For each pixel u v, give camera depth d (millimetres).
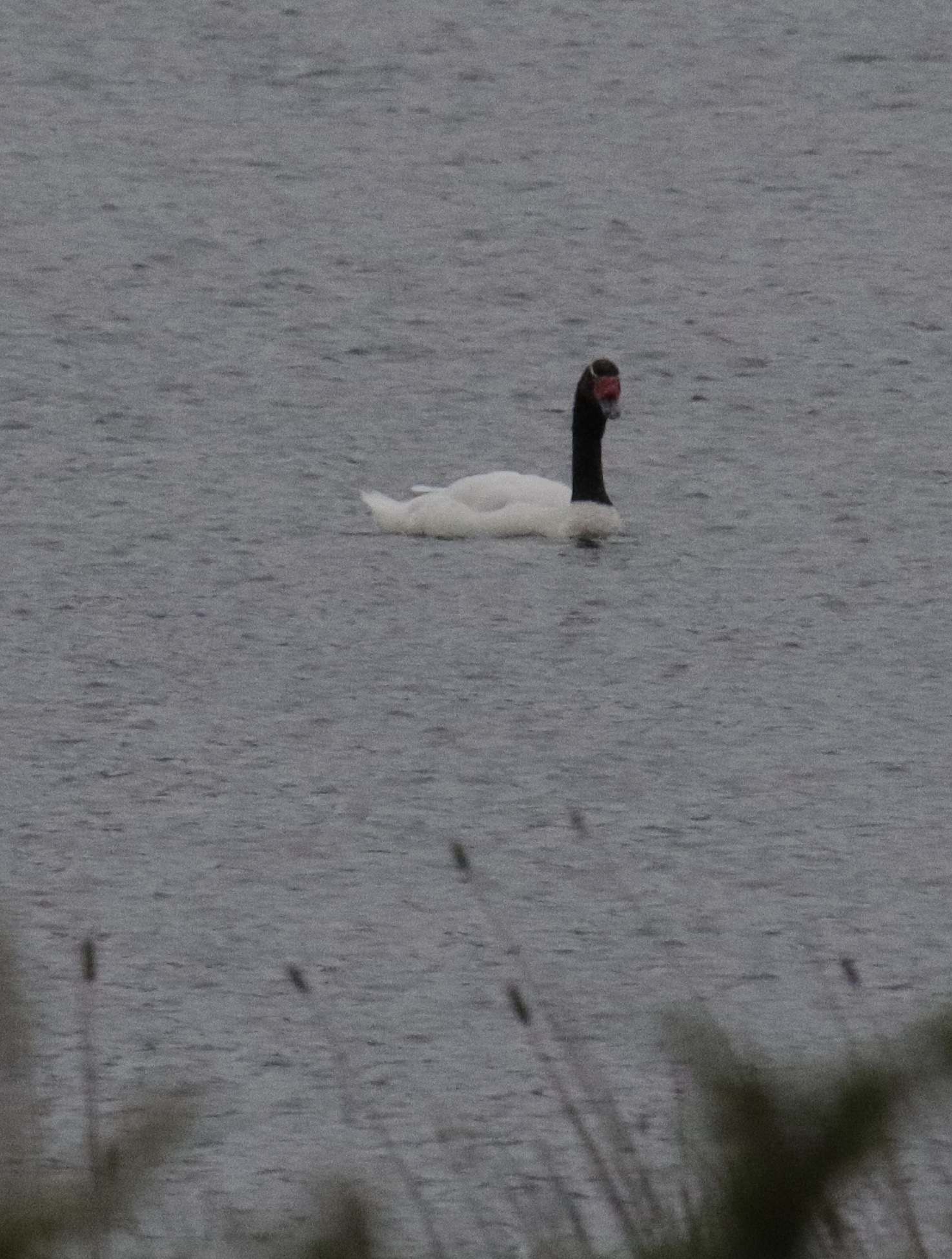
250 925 59094
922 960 56938
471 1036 52531
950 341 148250
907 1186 38938
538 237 183250
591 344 149375
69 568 96000
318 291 164000
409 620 88625
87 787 69812
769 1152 21875
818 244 180625
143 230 183500
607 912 60125
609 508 101938
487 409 132500
